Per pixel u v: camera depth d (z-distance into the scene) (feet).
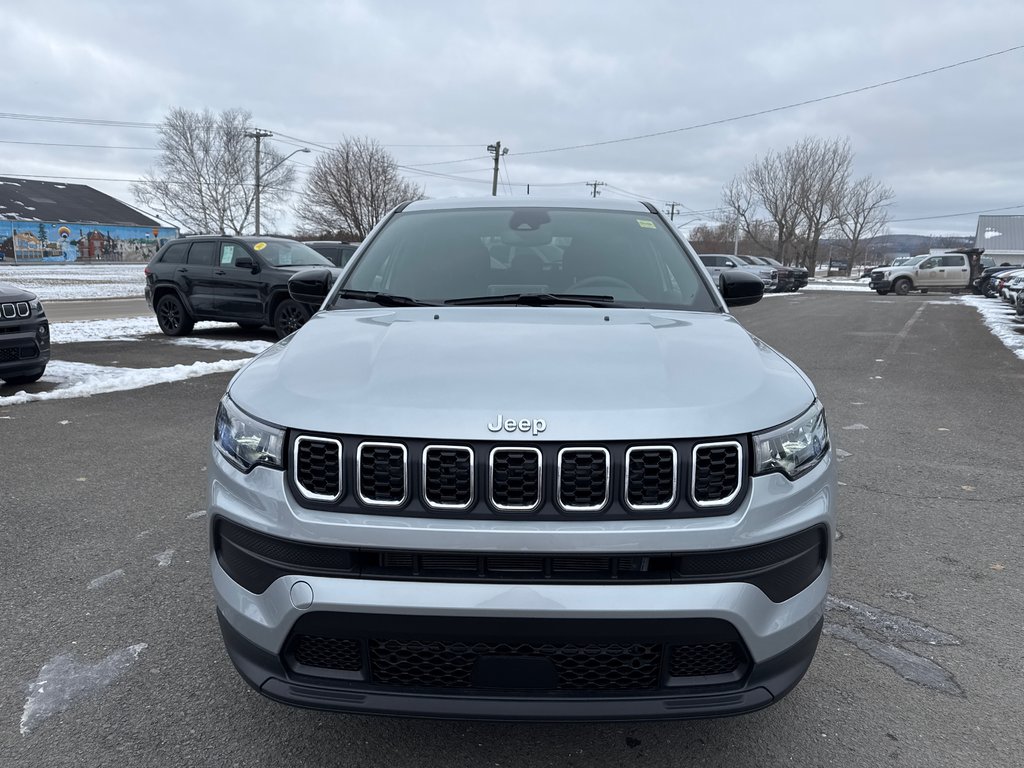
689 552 5.71
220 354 33.73
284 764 6.97
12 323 22.75
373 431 5.78
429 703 5.82
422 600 5.65
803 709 7.95
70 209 228.63
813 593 6.44
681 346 7.27
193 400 23.22
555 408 5.86
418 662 5.90
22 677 8.35
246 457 6.31
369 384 6.31
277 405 6.31
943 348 39.55
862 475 16.34
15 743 7.23
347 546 5.76
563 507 5.68
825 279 220.23
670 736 7.47
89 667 8.56
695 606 5.65
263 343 37.40
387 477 5.80
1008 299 71.87
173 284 39.11
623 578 5.69
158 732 7.42
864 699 8.14
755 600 5.88
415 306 9.12
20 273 139.23
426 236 10.59
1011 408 23.61
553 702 5.77
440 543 5.65
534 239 10.41
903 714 7.87
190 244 39.22
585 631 5.64
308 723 7.59
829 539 6.64
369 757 7.08
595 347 7.07
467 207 11.39
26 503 13.91
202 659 8.75
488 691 5.83
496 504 5.69
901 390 26.68
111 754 7.09
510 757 7.11
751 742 7.38
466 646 5.77
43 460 16.62
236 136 201.36
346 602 5.71
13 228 199.72
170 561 11.44
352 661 6.03
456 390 6.11
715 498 5.87
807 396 6.89
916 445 18.86
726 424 5.94
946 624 9.84
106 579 10.82
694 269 10.10
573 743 7.34
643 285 9.59
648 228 10.94
